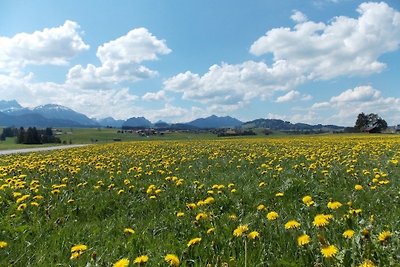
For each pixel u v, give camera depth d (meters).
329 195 9.16
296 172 13.83
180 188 11.05
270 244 5.30
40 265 5.14
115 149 38.75
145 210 8.81
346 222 5.92
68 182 12.87
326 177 11.81
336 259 4.28
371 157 19.44
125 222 7.56
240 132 162.25
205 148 34.31
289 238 5.50
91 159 22.78
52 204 9.27
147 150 33.16
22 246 6.00
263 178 12.58
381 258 4.20
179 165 18.62
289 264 4.50
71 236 6.63
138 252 5.68
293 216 7.09
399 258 4.19
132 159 24.08
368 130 142.50
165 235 6.52
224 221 6.83
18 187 11.12
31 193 10.74
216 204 8.65
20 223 7.47
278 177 12.57
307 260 4.66
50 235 6.62
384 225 5.79
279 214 7.29
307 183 10.71
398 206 7.58
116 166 19.16
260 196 9.57
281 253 5.12
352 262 4.21
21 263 5.32
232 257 4.83
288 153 23.62
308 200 7.41
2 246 5.56
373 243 4.51
